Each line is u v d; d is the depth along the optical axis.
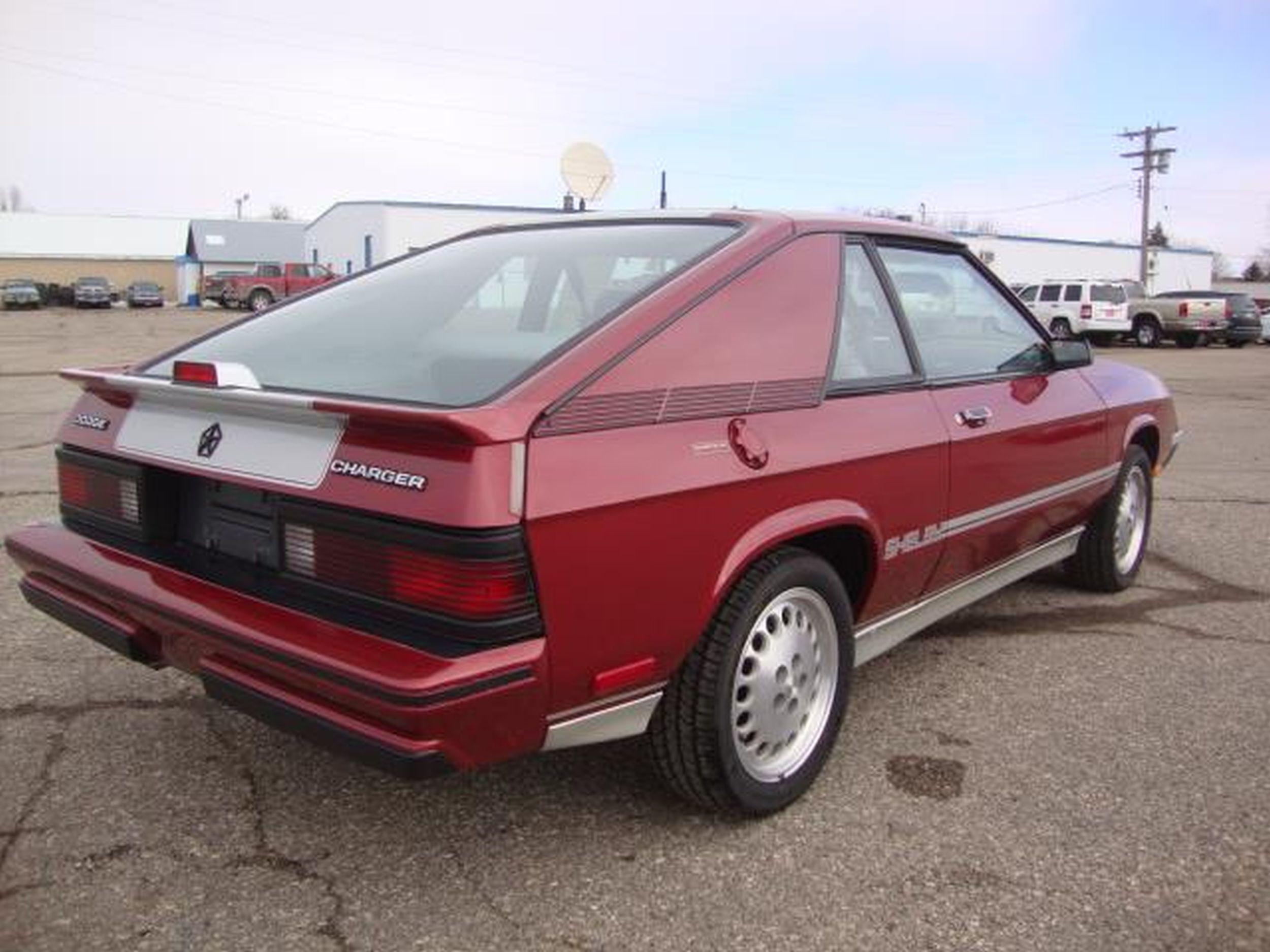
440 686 2.21
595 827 3.00
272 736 3.52
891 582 3.44
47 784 3.18
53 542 3.18
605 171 12.47
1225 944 2.52
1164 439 5.47
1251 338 30.78
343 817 3.04
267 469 2.59
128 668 4.06
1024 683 4.09
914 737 3.61
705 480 2.66
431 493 2.28
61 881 2.70
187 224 76.88
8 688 3.86
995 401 3.88
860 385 3.29
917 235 3.77
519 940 2.51
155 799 3.11
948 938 2.54
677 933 2.54
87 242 72.38
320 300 3.67
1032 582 5.46
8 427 10.63
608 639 2.51
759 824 3.03
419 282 3.57
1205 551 6.10
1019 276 53.81
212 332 3.64
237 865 2.79
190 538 2.94
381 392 2.68
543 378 2.46
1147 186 50.22
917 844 2.93
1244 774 3.36
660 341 2.69
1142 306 30.75
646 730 2.87
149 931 2.51
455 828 2.99
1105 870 2.82
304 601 2.54
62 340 28.58
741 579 2.86
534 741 2.46
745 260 3.01
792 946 2.51
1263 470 9.04
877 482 3.23
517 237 3.72
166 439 2.90
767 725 3.02
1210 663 4.32
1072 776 3.34
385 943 2.49
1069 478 4.45
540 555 2.33
